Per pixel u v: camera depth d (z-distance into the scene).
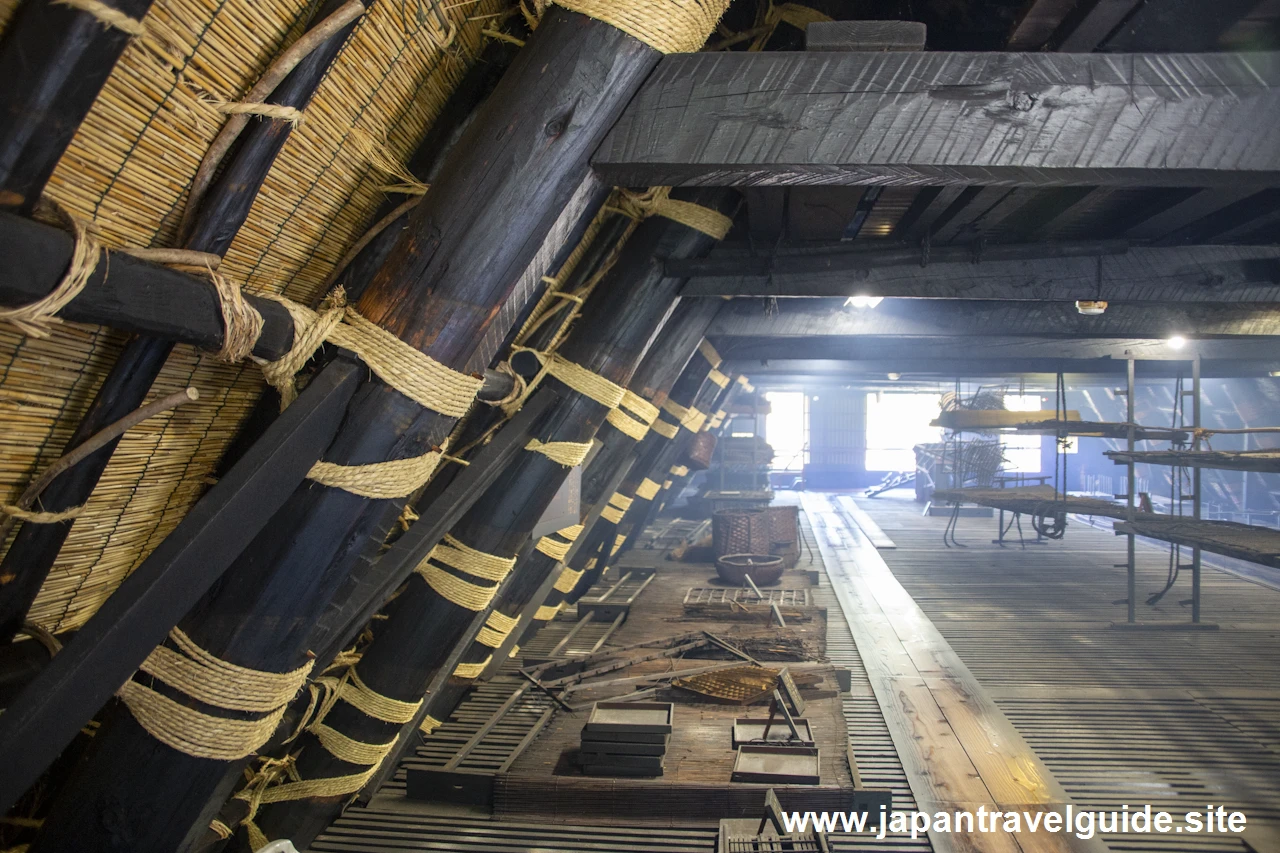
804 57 2.04
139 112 1.52
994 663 6.29
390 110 2.17
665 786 3.71
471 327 1.95
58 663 1.48
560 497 3.92
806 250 4.51
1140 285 4.38
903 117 2.03
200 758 1.90
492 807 3.81
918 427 25.89
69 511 1.77
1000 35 3.18
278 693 1.98
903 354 8.50
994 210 4.12
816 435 23.86
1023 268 4.46
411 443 1.96
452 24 2.13
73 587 2.12
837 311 6.25
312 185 2.06
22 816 2.23
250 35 1.62
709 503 15.20
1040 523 11.00
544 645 6.34
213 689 1.89
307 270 2.31
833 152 2.03
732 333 6.42
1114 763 4.43
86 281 1.29
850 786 3.67
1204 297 4.32
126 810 1.90
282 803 3.22
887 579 9.73
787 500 20.36
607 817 3.72
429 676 3.31
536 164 1.91
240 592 1.90
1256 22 2.38
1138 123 2.00
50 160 1.26
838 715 4.59
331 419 1.87
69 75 1.21
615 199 3.53
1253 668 6.16
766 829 3.39
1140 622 7.52
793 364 11.50
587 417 3.68
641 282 3.79
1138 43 2.55
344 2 1.67
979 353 8.39
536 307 3.61
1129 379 7.91
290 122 1.71
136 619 1.54
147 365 1.78
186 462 2.28
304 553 1.91
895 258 4.48
